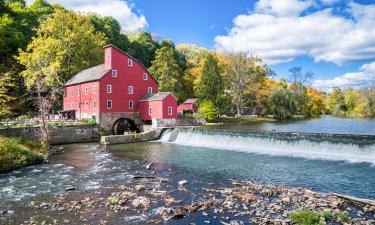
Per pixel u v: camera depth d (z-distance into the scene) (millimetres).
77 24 64188
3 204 14984
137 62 52031
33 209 14219
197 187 17672
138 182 18984
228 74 79375
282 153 29391
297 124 61312
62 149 33312
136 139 40406
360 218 12398
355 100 104688
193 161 25969
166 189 17266
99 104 46688
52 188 17750
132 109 51406
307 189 17078
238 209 13805
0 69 49594
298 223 11922
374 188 17297
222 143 35750
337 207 13820
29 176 20766
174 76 78562
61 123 41906
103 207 14305
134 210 13828
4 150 23375
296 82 100125
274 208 13766
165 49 78438
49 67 53500
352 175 20266
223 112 68812
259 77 88000
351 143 25875
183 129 41062
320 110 111188
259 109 87438
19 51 54750
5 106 38219
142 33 102812
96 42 68250
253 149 32406
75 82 53812
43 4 78438
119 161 26344
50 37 59156
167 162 25688
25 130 35094
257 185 17828
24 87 53688
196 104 73375
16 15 63281
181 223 12281
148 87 53656
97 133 45062
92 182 19062
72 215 13344
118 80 49250
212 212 13445
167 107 49094
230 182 18859
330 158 26156
